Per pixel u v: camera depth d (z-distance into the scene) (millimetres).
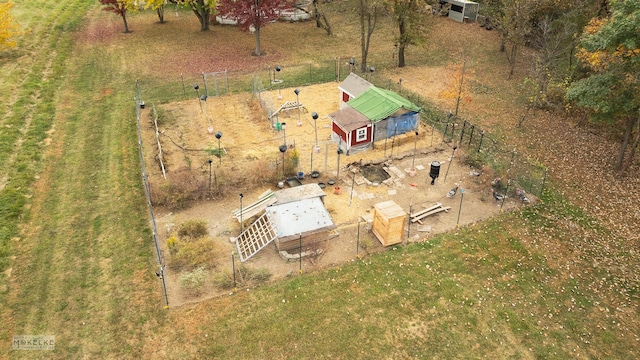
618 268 20125
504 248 21109
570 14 33594
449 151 28641
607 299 18672
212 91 36656
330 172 26500
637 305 18375
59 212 22922
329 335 16969
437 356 16312
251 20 41969
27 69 38344
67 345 16484
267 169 25438
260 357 16188
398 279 19391
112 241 21188
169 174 25516
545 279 19547
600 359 16328
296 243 20750
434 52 44906
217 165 26656
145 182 23953
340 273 19656
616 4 22562
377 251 20891
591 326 17531
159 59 42969
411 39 39656
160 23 53719
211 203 23750
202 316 17609
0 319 17328
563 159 27859
